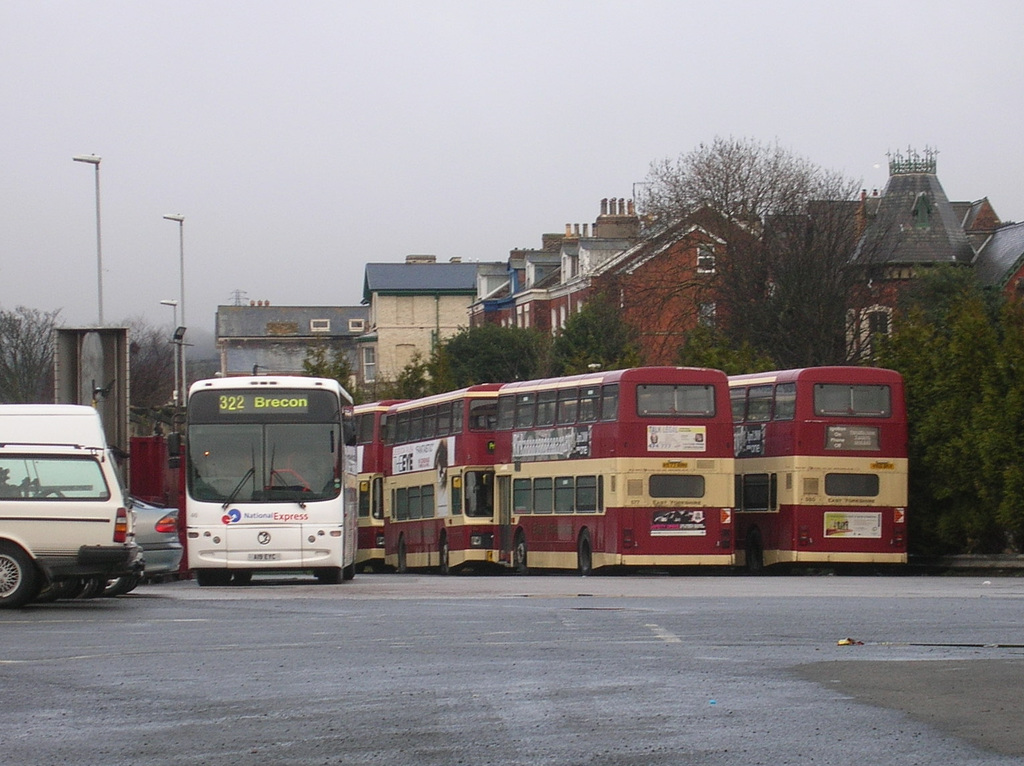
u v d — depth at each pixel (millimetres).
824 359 79812
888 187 102500
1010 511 42500
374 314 154000
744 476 48438
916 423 47125
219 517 35781
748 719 11625
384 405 65688
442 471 55781
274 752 10516
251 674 14938
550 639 18469
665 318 94188
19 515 24859
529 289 119438
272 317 173500
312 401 36531
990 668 14695
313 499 36031
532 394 50344
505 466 51781
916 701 12477
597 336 90562
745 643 17641
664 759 10031
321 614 23703
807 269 80062
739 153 87250
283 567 35938
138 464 47906
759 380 48031
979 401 45375
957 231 101438
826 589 31578
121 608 25625
